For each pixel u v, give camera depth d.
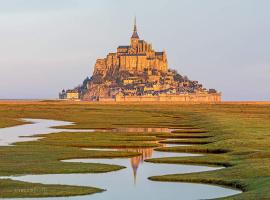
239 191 47.66
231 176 53.50
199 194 46.66
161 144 91.19
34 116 199.88
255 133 102.19
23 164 62.34
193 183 51.91
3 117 187.50
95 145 88.38
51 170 58.38
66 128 133.88
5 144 87.19
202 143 92.69
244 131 106.88
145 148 85.31
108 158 71.25
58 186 49.03
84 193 46.38
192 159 67.44
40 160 66.19
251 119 161.38
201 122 152.88
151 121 166.62
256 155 67.12
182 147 82.56
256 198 40.88
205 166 63.16
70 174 56.59
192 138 102.31
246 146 80.19
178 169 60.88
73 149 79.94
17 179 52.97
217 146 81.88
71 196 45.28
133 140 97.62
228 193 46.94
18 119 180.12
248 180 50.78
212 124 136.62
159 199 44.81
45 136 104.31
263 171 54.22
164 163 65.88
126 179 54.09
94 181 52.81
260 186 47.03
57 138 99.62
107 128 134.75
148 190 48.59
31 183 50.09
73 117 193.25
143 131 122.50
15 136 105.06
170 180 53.19
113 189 48.88
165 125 145.75
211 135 106.69
